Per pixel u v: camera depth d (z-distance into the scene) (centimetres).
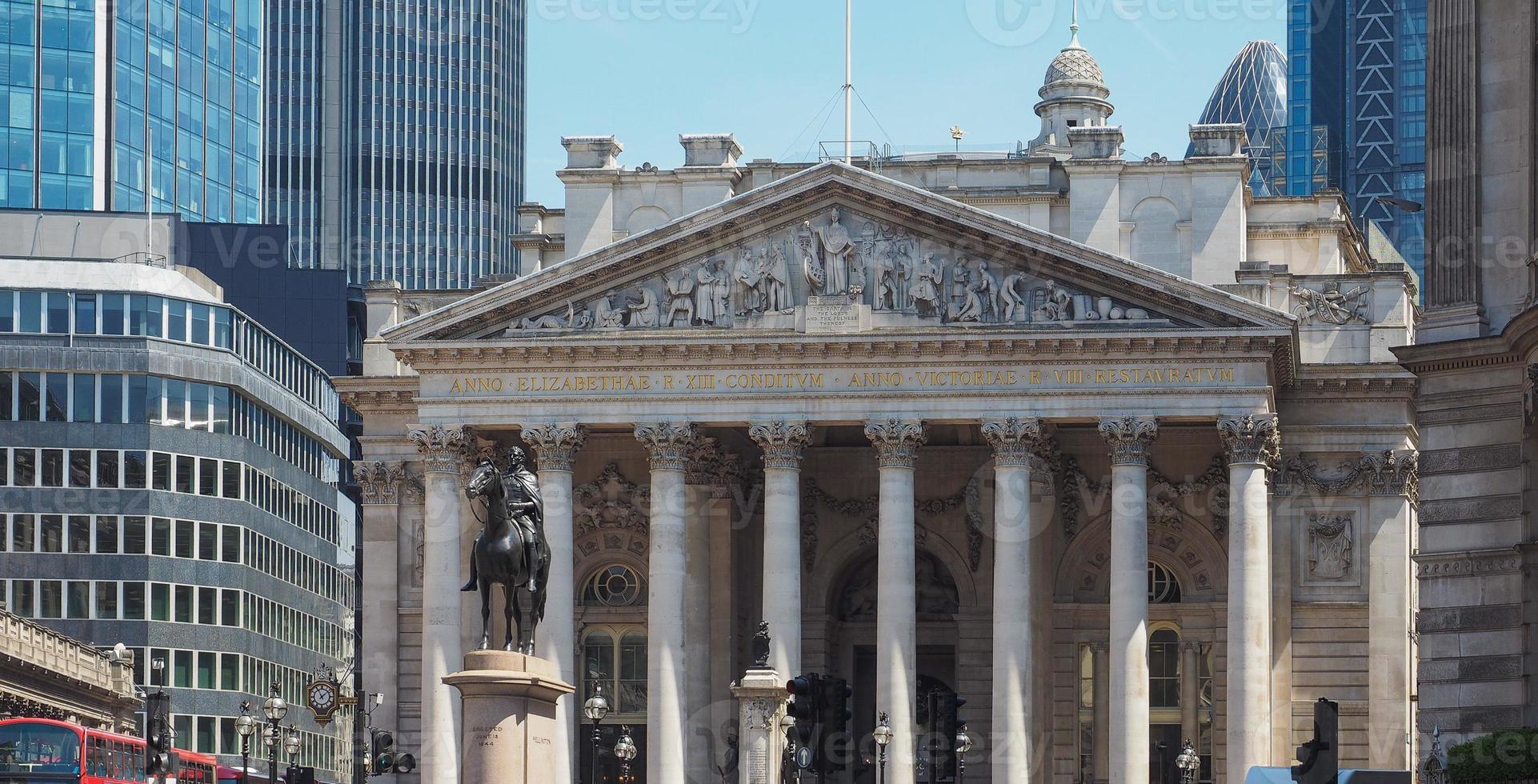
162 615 16400
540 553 6994
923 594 14488
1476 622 8544
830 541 14350
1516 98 8675
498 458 13550
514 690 6562
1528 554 8444
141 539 16388
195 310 16938
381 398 14288
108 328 16562
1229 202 14088
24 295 16475
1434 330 8744
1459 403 8656
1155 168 14212
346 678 14750
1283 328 12444
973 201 14488
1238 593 12512
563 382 13025
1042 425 12825
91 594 16288
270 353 18225
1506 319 8669
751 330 12875
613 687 14425
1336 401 13612
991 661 14088
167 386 16638
